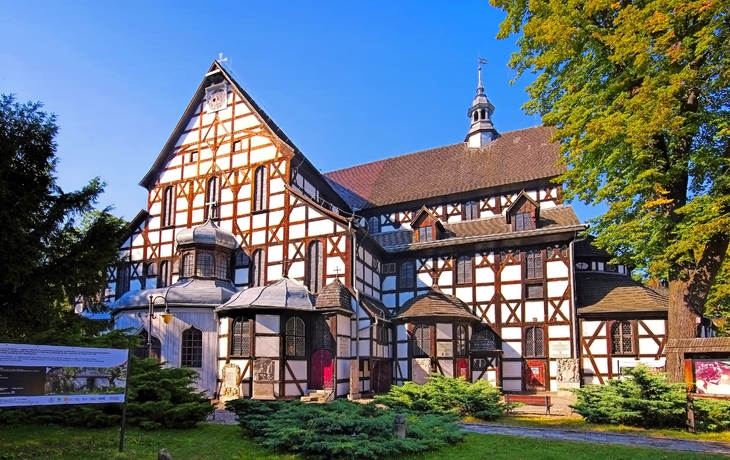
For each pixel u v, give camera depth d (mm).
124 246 30297
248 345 22453
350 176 37281
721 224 13594
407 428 11703
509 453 11086
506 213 27719
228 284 26391
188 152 29578
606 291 26094
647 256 16609
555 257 26266
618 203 16281
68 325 14672
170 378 14750
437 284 28516
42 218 14016
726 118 15156
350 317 24359
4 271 12492
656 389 14531
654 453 11156
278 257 26156
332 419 11141
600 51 17047
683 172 16062
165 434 13070
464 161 33406
